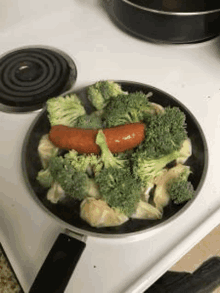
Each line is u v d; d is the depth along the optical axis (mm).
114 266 565
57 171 622
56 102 711
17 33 956
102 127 707
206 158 656
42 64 852
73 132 652
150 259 570
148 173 625
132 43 909
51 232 604
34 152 683
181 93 792
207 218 603
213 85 805
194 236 584
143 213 596
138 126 654
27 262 574
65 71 835
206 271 933
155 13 784
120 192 590
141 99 702
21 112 762
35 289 494
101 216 582
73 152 649
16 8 929
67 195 627
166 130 641
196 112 755
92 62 867
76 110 722
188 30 818
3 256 585
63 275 506
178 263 950
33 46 911
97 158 656
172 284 895
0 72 834
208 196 633
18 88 801
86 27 958
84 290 544
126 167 648
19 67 844
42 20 981
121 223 589
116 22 965
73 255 531
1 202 636
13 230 604
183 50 882
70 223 589
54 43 921
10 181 664
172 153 635
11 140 727
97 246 583
